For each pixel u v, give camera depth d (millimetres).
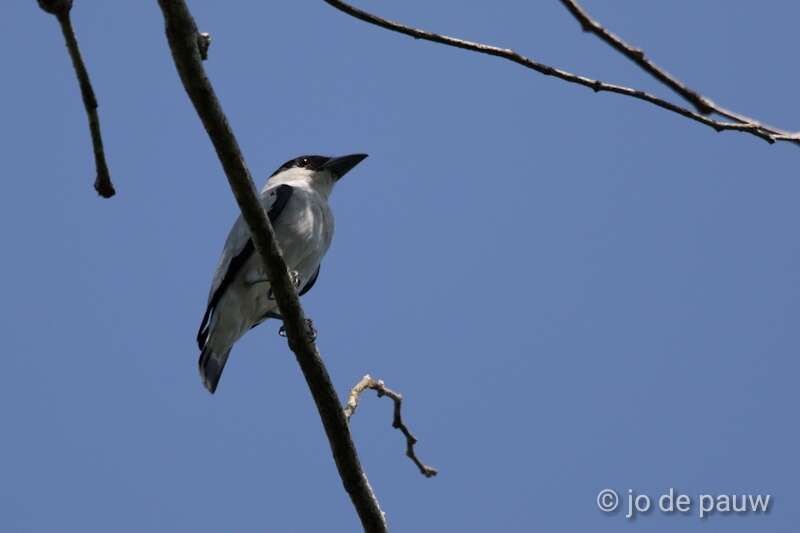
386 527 8281
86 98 5977
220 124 7070
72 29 5645
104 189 6422
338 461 8180
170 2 6441
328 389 8062
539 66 7102
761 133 7070
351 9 6898
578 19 6137
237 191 7465
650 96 7117
